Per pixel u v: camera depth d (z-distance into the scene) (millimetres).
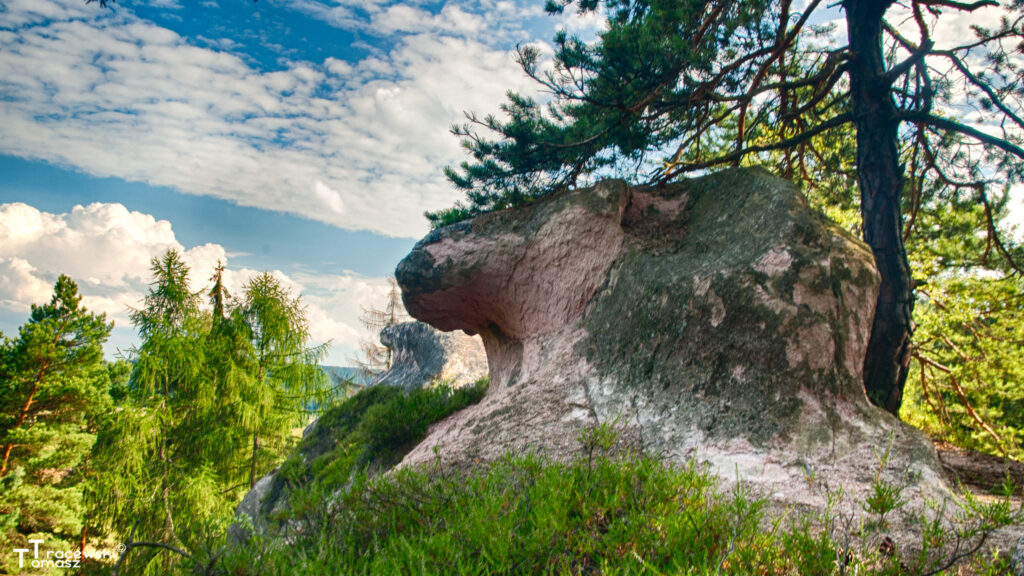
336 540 3992
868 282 6340
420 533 3775
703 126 10797
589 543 3336
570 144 9383
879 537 4164
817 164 13484
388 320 36656
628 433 5945
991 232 11078
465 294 9148
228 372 16297
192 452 16219
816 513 4605
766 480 5117
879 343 8125
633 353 6766
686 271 6926
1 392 17078
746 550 3209
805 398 5707
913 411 12523
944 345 13977
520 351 8992
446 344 19328
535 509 3713
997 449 12484
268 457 16938
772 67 10836
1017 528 4078
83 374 18484
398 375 21406
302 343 17672
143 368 15883
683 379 6219
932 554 3828
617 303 7422
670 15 8539
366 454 8609
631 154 9805
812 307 6027
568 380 6992
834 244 6414
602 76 8609
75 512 15750
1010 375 14047
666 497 3750
